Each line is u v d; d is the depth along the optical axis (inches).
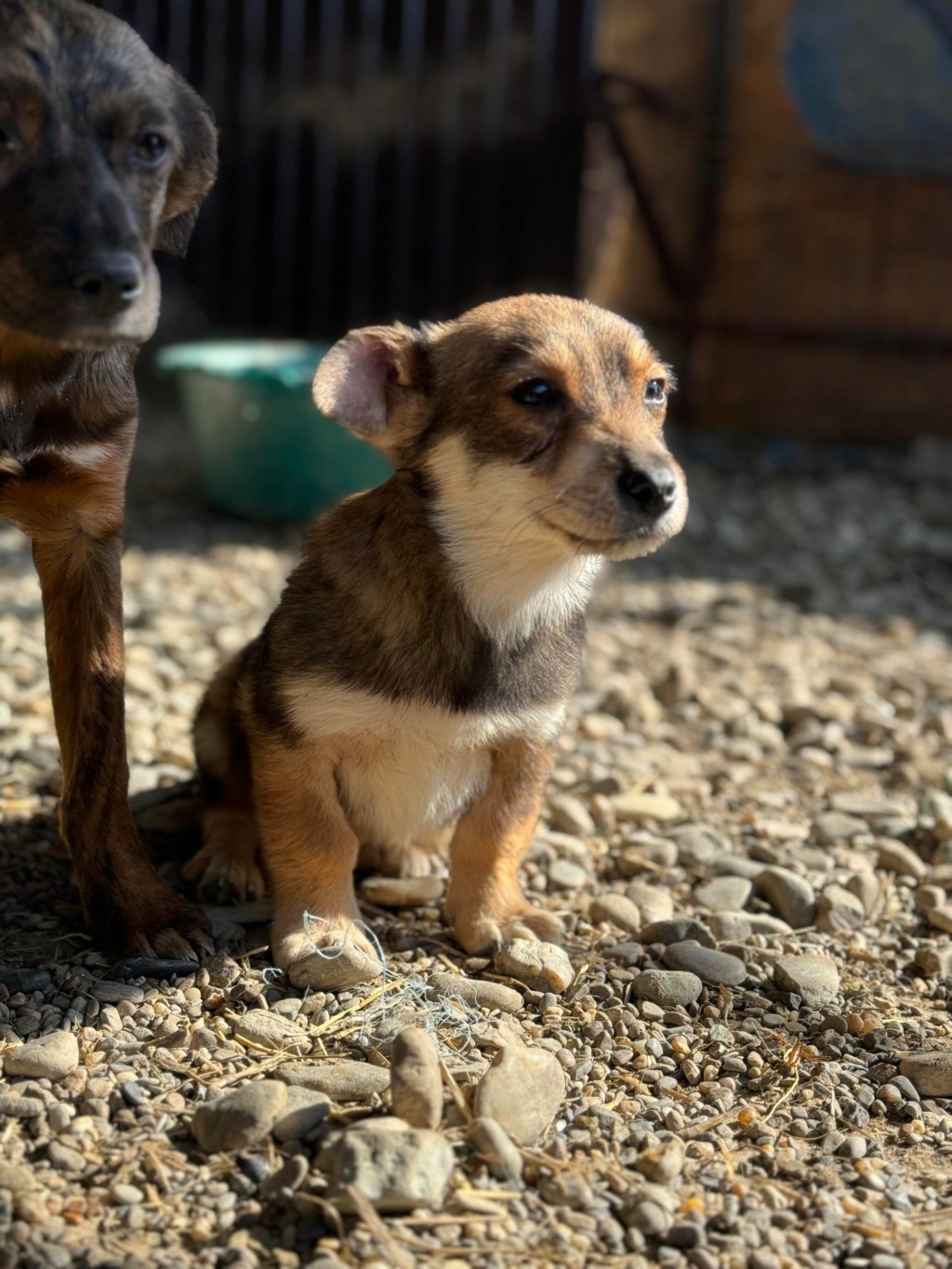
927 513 69.4
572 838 36.4
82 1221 23.7
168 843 35.6
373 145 88.5
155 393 89.5
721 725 44.0
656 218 80.7
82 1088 26.5
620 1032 29.0
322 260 90.7
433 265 89.9
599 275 88.9
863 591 58.7
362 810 31.9
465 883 31.9
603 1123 26.2
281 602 31.2
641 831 37.3
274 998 29.5
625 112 82.8
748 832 37.8
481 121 86.8
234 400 61.2
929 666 49.8
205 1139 25.2
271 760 30.2
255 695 30.6
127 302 25.6
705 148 80.7
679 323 83.9
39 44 26.0
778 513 68.7
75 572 30.7
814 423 82.9
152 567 56.8
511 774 31.5
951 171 77.4
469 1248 23.4
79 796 31.0
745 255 81.7
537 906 33.2
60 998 28.9
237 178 89.5
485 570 29.7
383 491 30.7
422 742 30.4
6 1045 27.4
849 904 33.8
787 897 34.0
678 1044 28.6
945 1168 26.2
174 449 78.3
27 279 25.4
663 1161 25.0
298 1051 27.8
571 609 31.2
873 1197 25.2
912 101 77.2
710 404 84.3
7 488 29.5
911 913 34.6
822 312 81.4
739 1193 25.0
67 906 32.4
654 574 60.0
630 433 28.9
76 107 26.1
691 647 50.5
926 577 60.8
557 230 87.6
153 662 45.6
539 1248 23.6
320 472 61.9
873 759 42.1
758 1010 30.1
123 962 29.9
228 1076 27.0
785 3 77.9
